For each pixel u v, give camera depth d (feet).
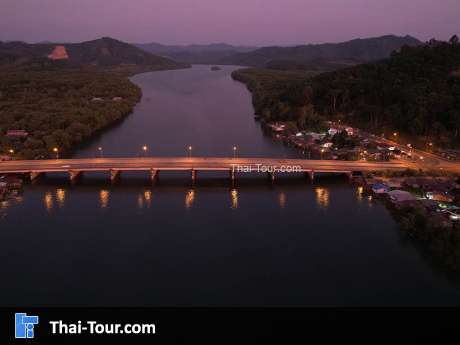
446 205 465.47
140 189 568.41
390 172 583.58
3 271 362.12
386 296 330.54
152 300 325.62
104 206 505.25
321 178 615.98
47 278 352.49
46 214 479.82
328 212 487.61
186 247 404.98
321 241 416.67
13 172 575.38
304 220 465.88
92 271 363.15
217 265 373.40
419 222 423.64
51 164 603.26
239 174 634.43
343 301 324.80
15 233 431.43
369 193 546.26
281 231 439.63
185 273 360.69
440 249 383.24
